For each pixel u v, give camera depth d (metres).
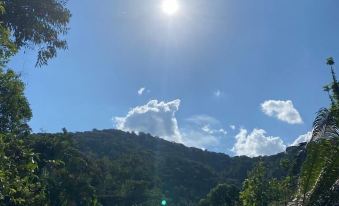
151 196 109.50
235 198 71.12
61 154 47.41
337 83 11.60
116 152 130.88
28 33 10.58
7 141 10.90
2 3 9.52
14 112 12.47
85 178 62.41
